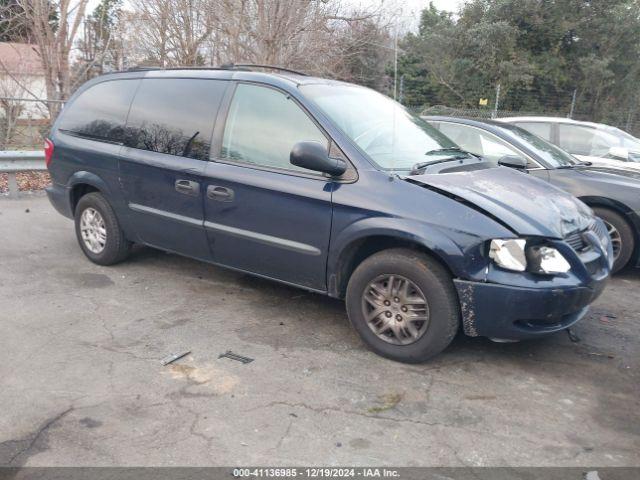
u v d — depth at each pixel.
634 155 8.20
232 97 4.61
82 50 14.40
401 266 3.72
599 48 23.95
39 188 9.63
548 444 3.07
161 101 5.03
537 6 22.80
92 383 3.51
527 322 3.64
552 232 3.62
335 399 3.42
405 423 3.20
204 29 12.04
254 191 4.29
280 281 4.43
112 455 2.85
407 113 5.07
